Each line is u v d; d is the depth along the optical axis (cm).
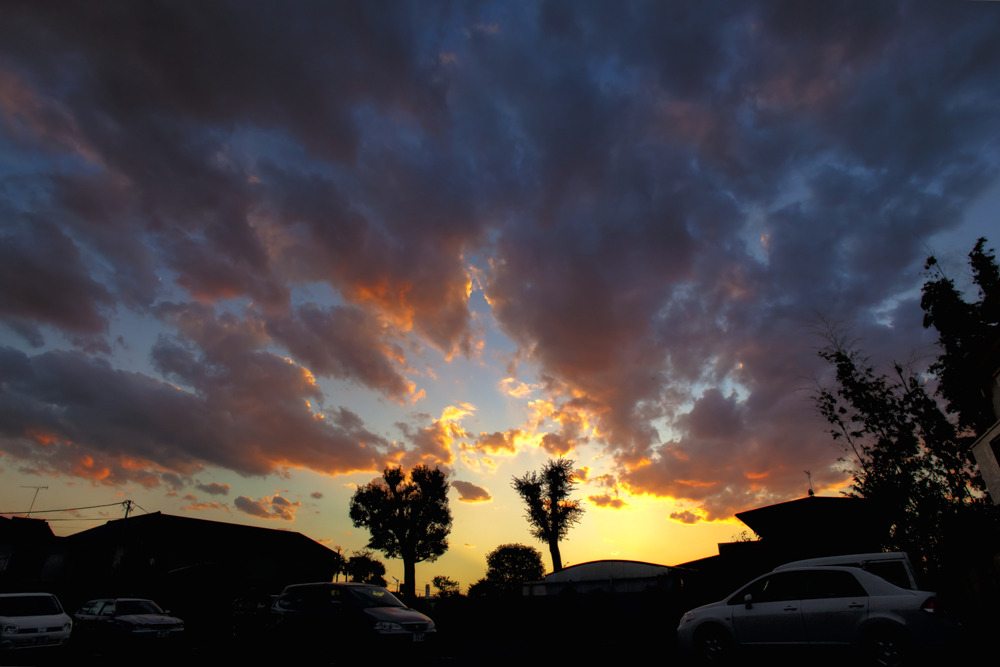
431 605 2920
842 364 2083
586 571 3070
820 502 2166
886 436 1970
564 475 4866
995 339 1571
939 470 1892
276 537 4316
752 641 980
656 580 2825
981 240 2141
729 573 2377
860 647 859
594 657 1430
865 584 902
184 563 3719
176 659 1420
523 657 1470
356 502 5447
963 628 810
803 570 988
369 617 1255
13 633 1412
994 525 1641
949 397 2097
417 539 5416
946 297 2156
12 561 3606
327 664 1261
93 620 1830
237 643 1856
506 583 5688
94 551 3866
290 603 1416
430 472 5625
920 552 1812
